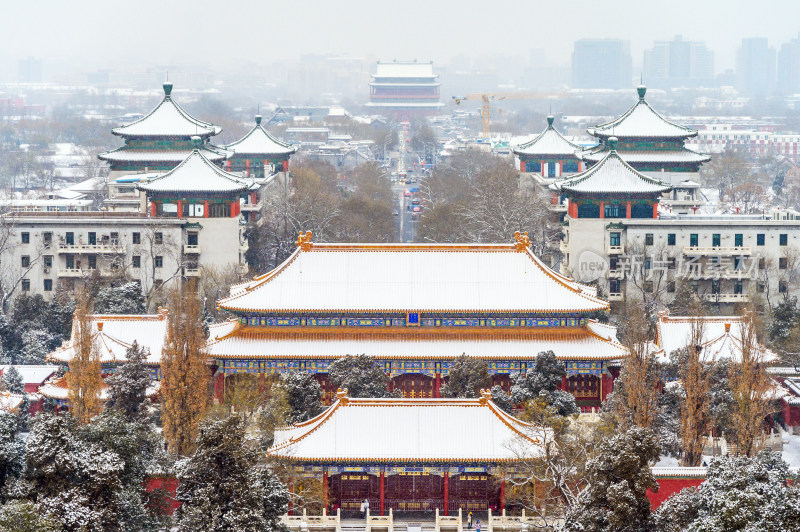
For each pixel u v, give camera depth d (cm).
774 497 17788
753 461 19288
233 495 19212
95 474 19112
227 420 19638
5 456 19388
